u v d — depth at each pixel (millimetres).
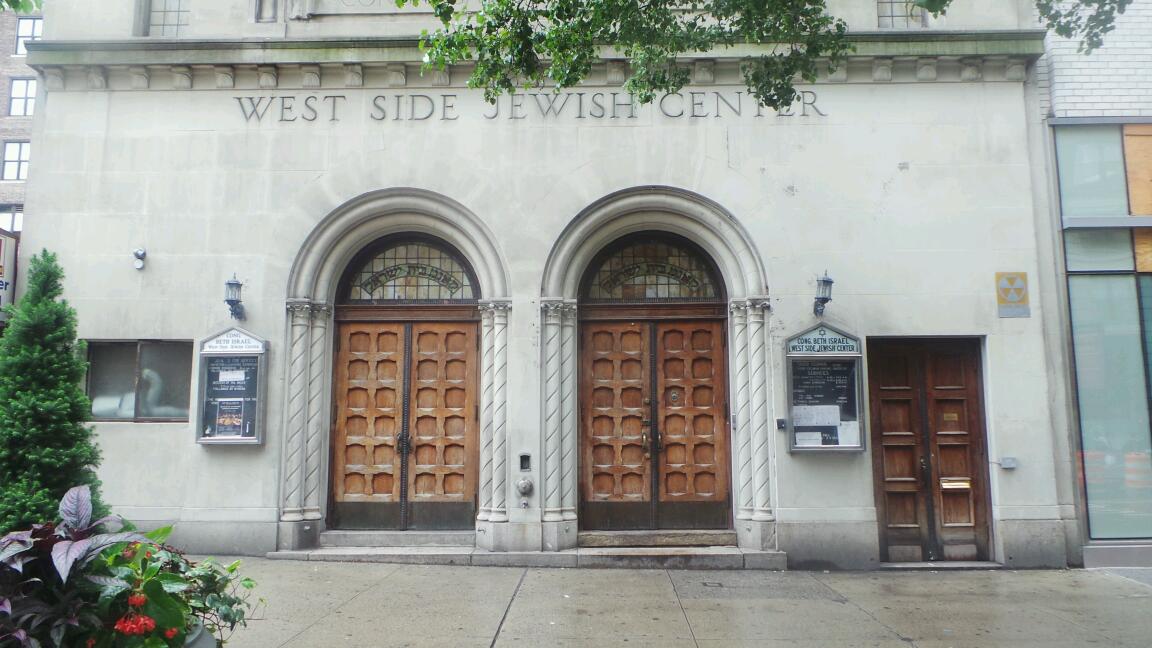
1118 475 8945
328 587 7555
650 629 6266
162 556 4082
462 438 9508
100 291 9344
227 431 8961
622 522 9336
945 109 9406
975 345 9297
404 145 9492
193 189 9500
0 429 5820
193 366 9164
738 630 6258
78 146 9594
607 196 9281
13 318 6270
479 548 8992
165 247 9406
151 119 9625
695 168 9344
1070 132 9438
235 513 8945
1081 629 6344
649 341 9633
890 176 9297
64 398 6062
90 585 3570
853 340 8898
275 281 9320
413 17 9766
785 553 8672
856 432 8812
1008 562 8734
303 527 9023
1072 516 8867
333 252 9555
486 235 9398
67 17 9891
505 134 9469
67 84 9672
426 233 9812
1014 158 9312
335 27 9781
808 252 9188
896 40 9273
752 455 9039
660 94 9438
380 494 9430
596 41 8602
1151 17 9508
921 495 9164
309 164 9500
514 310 9148
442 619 6492
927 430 9250
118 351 9414
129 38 9688
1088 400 9055
